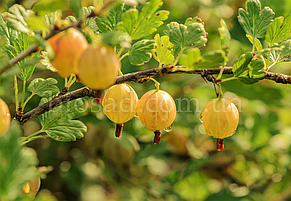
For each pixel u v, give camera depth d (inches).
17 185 14.8
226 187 29.7
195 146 30.1
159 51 17.0
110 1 15.0
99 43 15.0
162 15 15.9
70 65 15.1
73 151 29.3
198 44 16.9
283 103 29.5
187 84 29.5
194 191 32.9
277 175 30.0
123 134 25.1
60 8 14.9
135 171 30.1
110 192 34.3
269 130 30.6
